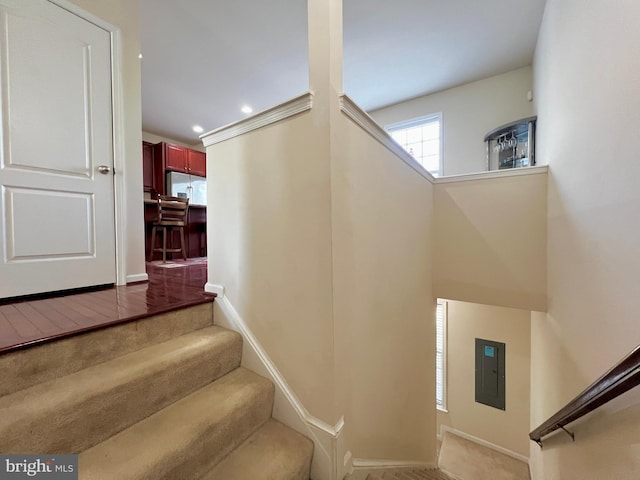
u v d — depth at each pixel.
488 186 2.64
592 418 1.35
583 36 1.61
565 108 1.95
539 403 2.78
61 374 1.04
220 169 1.62
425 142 4.62
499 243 2.60
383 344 1.79
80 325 1.15
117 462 0.88
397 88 4.25
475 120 4.09
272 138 1.35
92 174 2.00
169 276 2.65
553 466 2.00
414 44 3.22
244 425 1.22
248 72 3.67
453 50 3.35
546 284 2.41
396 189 1.95
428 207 2.72
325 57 1.15
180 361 1.22
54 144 1.81
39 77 1.75
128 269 2.21
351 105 1.31
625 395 1.06
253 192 1.45
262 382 1.36
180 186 5.92
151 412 1.11
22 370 0.95
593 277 1.46
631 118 1.10
